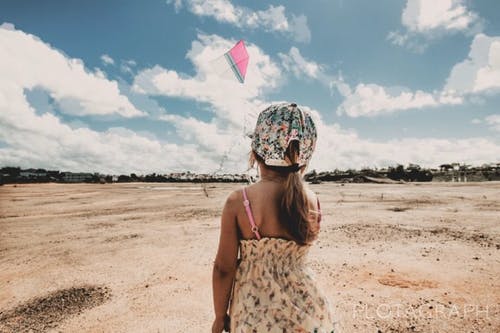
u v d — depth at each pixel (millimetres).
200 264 5891
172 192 30484
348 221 10141
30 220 12641
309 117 1427
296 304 1343
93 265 6129
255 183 1417
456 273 4898
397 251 6281
